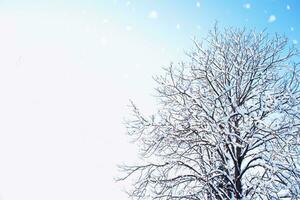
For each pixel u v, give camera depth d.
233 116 9.35
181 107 10.02
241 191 8.63
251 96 9.98
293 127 9.02
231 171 8.52
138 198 9.47
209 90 10.32
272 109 8.91
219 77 10.53
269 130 8.67
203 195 8.88
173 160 9.30
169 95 10.16
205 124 9.36
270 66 10.55
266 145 8.75
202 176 8.74
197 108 9.93
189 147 9.60
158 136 9.78
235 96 9.98
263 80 10.10
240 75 10.03
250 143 9.05
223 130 8.63
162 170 9.52
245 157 9.13
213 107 9.13
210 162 9.21
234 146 9.27
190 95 9.77
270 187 8.11
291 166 8.45
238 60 10.65
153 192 9.22
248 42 11.31
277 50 10.95
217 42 11.34
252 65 10.48
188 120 9.66
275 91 10.00
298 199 8.10
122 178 9.75
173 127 9.61
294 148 8.90
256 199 8.45
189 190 9.21
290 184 8.18
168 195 9.00
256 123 8.89
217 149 8.91
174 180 9.22
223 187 8.86
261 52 10.93
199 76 10.77
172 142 9.72
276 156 8.84
